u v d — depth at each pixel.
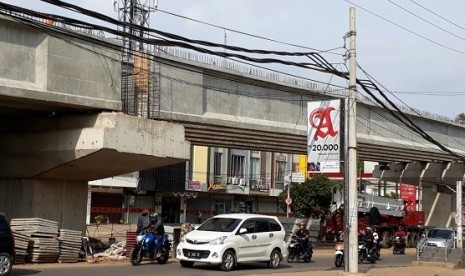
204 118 26.36
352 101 20.20
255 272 20.38
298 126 30.91
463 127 44.09
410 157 42.41
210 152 60.41
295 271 21.39
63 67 20.69
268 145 33.78
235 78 27.77
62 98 20.56
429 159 44.03
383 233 43.34
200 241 20.36
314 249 36.38
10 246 16.20
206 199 61.69
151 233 21.89
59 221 24.05
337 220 40.34
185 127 26.97
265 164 66.31
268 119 29.61
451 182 47.72
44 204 23.64
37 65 20.33
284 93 30.38
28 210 23.33
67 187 24.47
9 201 23.86
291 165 69.62
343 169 20.53
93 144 21.55
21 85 19.69
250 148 34.97
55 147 22.62
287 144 33.47
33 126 23.55
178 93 25.48
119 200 54.28
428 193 54.59
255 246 21.50
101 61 21.88
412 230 46.41
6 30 19.52
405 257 34.41
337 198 41.00
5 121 24.34
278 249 22.66
